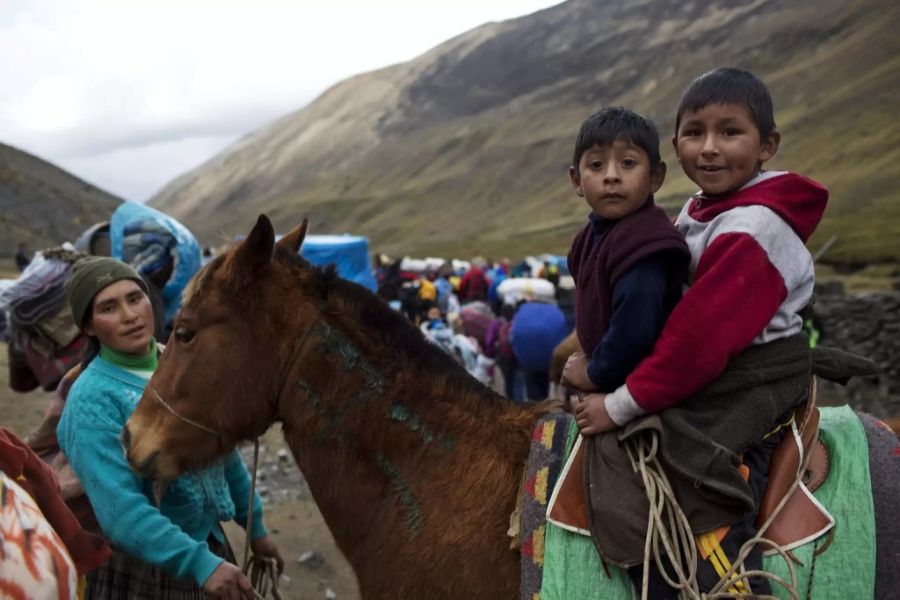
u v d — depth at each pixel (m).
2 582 2.16
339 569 6.96
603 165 2.70
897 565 2.56
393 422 2.98
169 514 3.37
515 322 9.96
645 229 2.62
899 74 134.62
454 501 2.88
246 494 3.84
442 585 2.82
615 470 2.66
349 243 18.66
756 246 2.54
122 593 3.39
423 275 28.55
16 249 52.84
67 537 2.55
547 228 129.50
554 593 2.63
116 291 3.38
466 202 169.38
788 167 114.12
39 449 3.73
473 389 3.06
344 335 3.03
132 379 3.40
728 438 2.55
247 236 2.95
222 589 3.08
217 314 3.00
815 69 154.12
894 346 13.50
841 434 2.77
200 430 3.02
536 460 2.82
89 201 71.75
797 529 2.59
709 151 2.68
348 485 3.00
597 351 2.67
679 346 2.51
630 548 2.57
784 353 2.61
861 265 50.03
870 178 95.12
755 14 198.50
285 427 3.09
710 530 2.55
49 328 4.46
